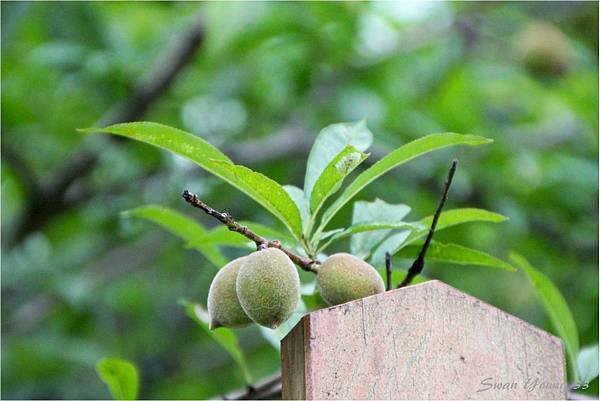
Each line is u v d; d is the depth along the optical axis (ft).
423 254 9.49
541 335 9.04
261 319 8.29
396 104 23.07
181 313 24.70
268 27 21.91
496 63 26.71
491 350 8.73
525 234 22.62
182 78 22.44
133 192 21.24
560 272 22.82
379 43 25.20
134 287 24.63
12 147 20.63
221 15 16.44
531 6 27.45
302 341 8.09
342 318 8.16
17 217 23.07
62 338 21.94
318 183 9.20
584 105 24.39
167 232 24.13
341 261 8.82
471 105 25.31
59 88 22.30
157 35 24.34
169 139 9.32
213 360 24.54
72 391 21.81
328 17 21.86
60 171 20.81
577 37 27.76
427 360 8.39
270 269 8.25
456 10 26.25
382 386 8.16
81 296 21.42
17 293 21.61
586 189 22.89
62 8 21.72
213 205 21.01
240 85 23.25
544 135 24.80
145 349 24.40
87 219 22.74
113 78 21.26
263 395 11.04
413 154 9.47
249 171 8.71
